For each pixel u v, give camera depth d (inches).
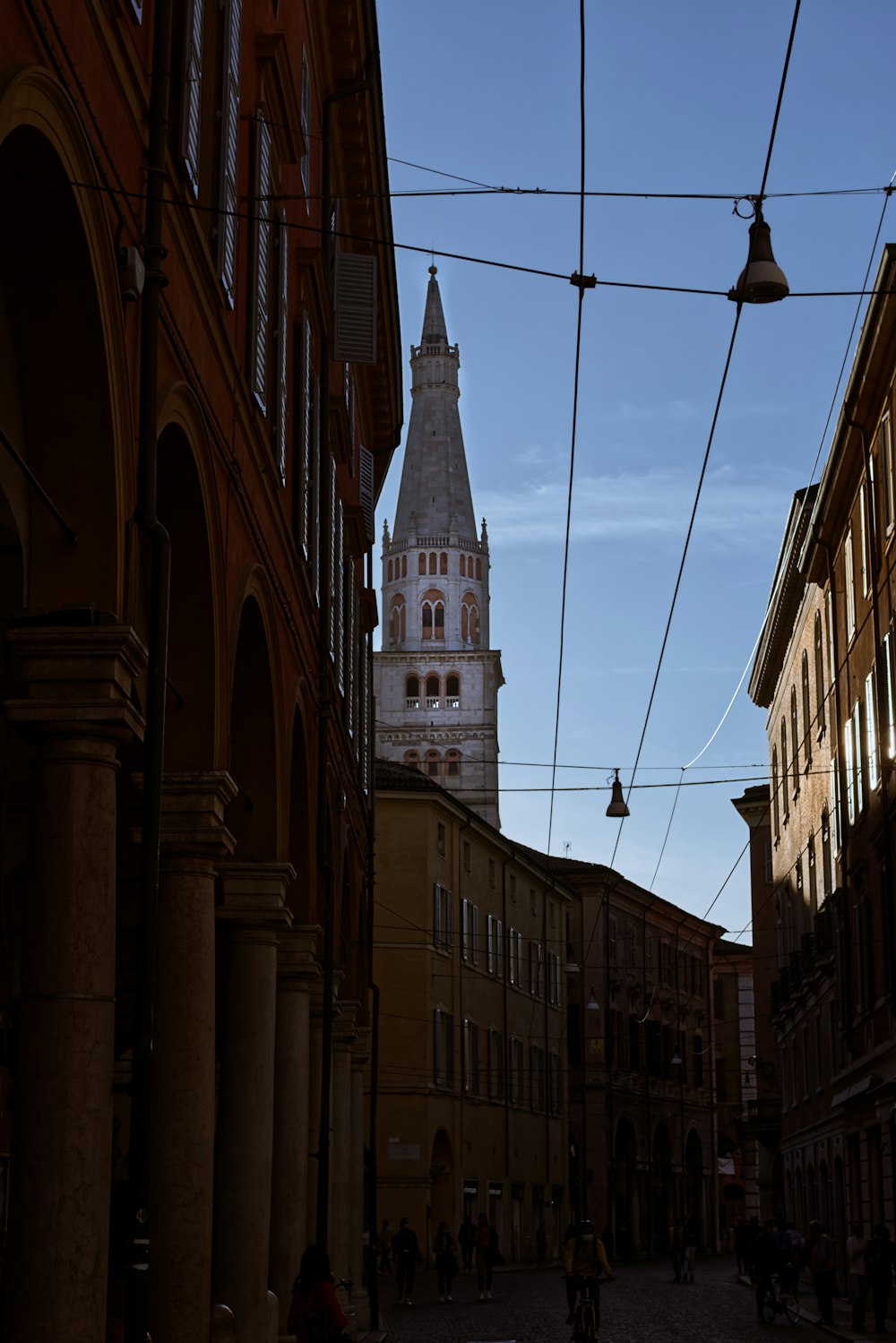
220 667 506.6
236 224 533.0
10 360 360.8
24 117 303.1
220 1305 509.0
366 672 1282.0
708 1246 3531.0
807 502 1560.0
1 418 358.6
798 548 1641.2
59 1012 356.8
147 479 382.6
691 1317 1259.2
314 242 821.2
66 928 359.9
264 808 653.9
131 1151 351.3
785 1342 1012.5
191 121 447.8
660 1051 3316.9
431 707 5369.1
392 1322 1194.0
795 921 1843.0
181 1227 484.7
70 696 364.5
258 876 643.5
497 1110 2447.1
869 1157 1279.5
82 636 363.3
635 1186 3102.9
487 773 5285.4
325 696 800.3
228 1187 625.3
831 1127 1508.4
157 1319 480.4
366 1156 1427.2
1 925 473.4
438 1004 2213.3
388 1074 2128.4
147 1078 354.6
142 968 360.8
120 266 374.3
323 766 792.9
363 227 1049.5
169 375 438.0
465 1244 2112.5
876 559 1228.5
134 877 624.7
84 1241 350.6
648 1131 3184.1
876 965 1269.7
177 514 482.9
